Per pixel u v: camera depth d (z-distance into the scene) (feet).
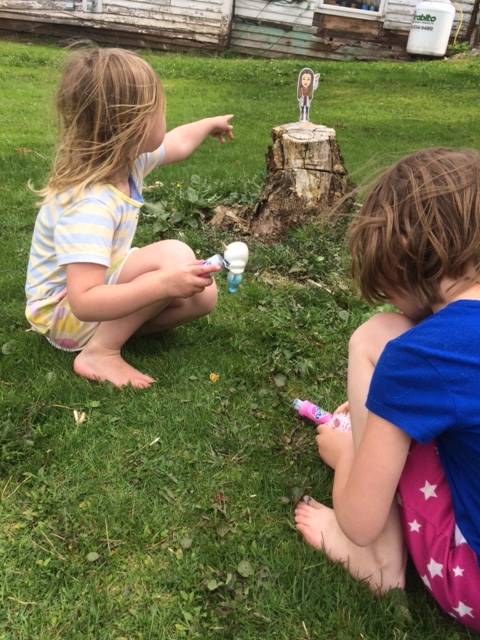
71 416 6.98
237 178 15.90
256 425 7.04
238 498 6.04
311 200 12.09
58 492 5.95
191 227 12.48
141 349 8.37
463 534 4.45
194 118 25.11
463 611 4.59
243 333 8.91
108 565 5.29
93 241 6.62
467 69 37.88
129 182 7.61
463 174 4.25
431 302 4.47
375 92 32.83
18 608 4.91
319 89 33.55
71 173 6.88
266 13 49.65
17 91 28.32
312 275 10.82
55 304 7.68
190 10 48.70
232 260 6.75
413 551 4.75
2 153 17.34
